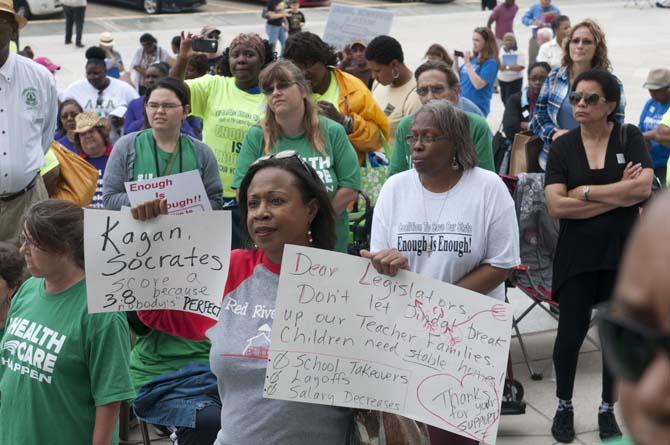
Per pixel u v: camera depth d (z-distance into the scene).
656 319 0.93
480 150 6.54
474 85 15.16
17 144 7.89
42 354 4.31
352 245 7.42
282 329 3.74
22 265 5.30
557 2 38.97
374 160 9.26
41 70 8.06
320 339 3.75
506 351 3.78
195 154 7.20
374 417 3.87
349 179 6.86
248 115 8.20
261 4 39.62
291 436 3.77
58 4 35.12
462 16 36.28
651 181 6.31
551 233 7.36
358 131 8.61
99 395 4.30
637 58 25.48
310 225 4.14
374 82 12.80
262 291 3.96
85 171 8.68
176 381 5.43
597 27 8.66
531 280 7.48
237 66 8.23
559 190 6.46
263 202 3.97
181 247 4.36
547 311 8.14
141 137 7.18
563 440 6.63
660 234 0.92
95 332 4.30
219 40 9.54
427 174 4.94
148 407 5.39
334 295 3.77
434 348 3.78
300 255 3.75
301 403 3.77
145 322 5.37
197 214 4.33
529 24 24.92
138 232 4.34
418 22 34.97
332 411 3.83
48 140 8.27
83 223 4.34
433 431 4.61
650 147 10.32
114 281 4.32
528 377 7.71
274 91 6.68
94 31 32.84
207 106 8.40
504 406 6.81
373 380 3.77
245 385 3.83
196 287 4.37
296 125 6.79
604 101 6.32
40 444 4.36
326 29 13.74
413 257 5.02
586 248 6.38
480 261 4.98
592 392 7.36
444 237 4.95
